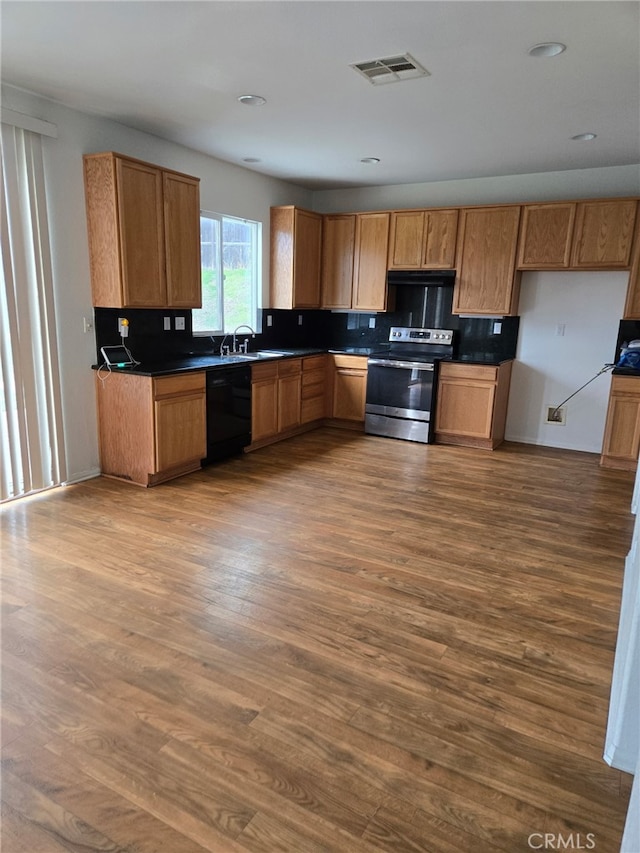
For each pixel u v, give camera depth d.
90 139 3.79
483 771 1.67
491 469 4.75
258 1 2.28
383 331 6.28
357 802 1.55
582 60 2.77
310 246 6.00
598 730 1.85
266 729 1.81
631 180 4.91
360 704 1.93
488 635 2.36
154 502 3.77
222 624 2.38
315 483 4.27
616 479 4.54
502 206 5.18
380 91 3.26
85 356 3.99
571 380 5.45
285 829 1.47
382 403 5.79
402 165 5.07
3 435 3.52
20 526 3.32
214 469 4.57
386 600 2.61
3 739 1.74
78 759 1.67
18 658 2.12
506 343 5.67
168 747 1.72
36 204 3.49
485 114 3.61
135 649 2.19
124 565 2.87
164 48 2.75
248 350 5.70
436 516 3.66
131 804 1.53
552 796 1.59
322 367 6.05
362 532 3.37
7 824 1.46
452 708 1.93
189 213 4.31
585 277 5.22
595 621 2.49
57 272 3.70
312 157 4.86
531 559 3.07
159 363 4.41
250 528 3.38
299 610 2.50
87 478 4.18
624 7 2.26
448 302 5.87
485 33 2.52
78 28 2.54
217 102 3.51
